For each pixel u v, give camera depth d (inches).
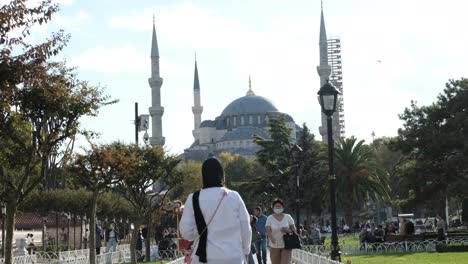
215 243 333.4
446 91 2265.0
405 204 2390.5
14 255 1537.9
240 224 340.2
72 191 2193.7
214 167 353.1
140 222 1646.2
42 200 2085.4
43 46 689.0
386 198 3058.6
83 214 2276.1
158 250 1854.1
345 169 2970.0
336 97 922.7
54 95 872.9
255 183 3646.7
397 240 1833.2
